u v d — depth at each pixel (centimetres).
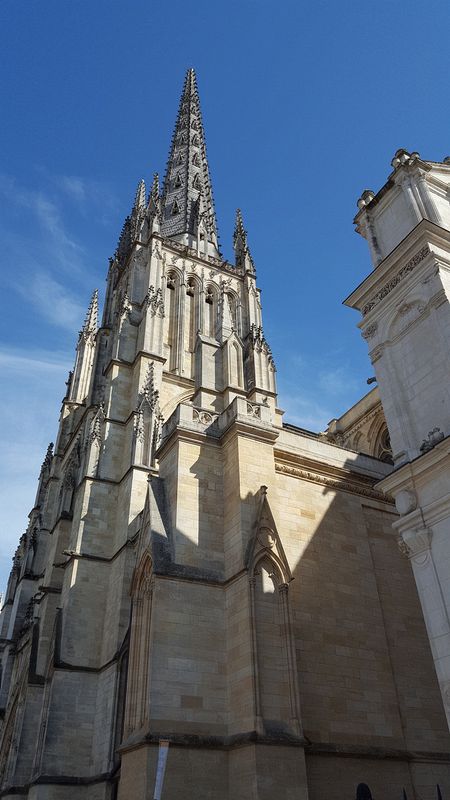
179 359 6419
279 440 3319
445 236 2595
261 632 2441
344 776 2427
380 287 2797
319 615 2833
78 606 4309
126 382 5731
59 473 7206
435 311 2458
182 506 2820
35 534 6775
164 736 2212
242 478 2875
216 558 2758
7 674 5888
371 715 2673
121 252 8294
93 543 4616
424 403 2422
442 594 2059
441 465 2180
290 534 3020
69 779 3594
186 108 11231
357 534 3262
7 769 4566
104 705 3772
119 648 3834
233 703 2381
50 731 3734
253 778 2114
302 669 2620
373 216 3127
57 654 4038
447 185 2952
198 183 9788
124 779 2272
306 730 2458
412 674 2930
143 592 2727
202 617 2559
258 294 7650
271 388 6328
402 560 3350
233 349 6372
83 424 6556
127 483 4700
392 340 2677
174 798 2114
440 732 2817
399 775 2569
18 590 6431
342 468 3419
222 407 5941
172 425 3119
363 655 2836
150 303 6150
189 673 2406
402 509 2289
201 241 8650
